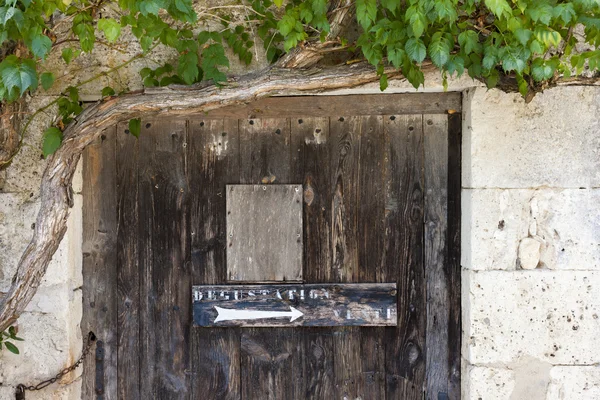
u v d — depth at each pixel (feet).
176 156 8.50
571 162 7.81
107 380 8.55
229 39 7.81
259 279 8.43
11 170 7.96
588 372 7.81
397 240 8.43
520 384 7.86
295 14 6.79
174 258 8.52
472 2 6.00
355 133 8.41
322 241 8.44
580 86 7.77
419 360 8.45
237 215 8.43
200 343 8.54
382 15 7.09
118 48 7.98
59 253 8.00
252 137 8.46
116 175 8.51
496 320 7.86
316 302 8.39
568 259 7.82
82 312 8.51
